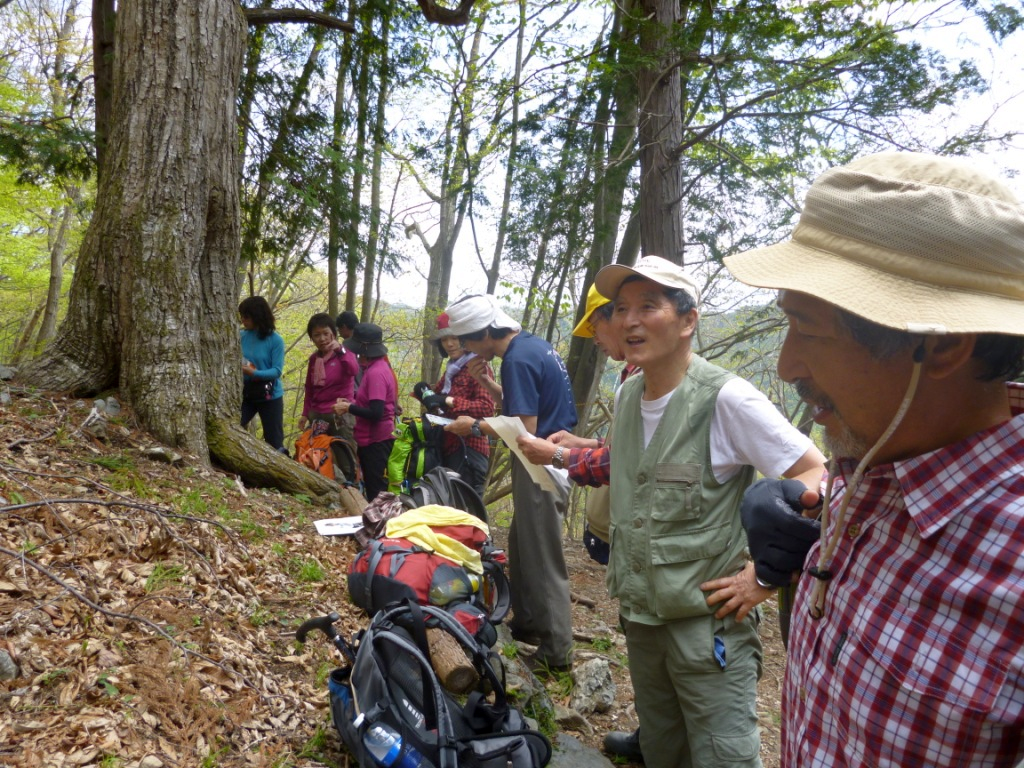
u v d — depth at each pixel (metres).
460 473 5.22
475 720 2.40
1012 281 0.88
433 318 16.78
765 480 1.52
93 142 7.34
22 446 4.12
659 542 2.29
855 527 1.01
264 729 2.59
